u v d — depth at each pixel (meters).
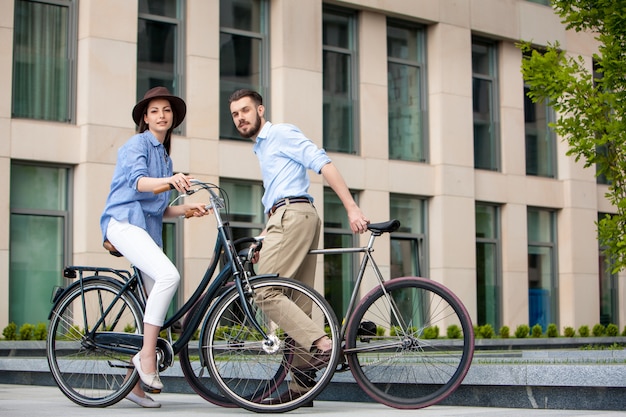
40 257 16.14
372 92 19.88
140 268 6.13
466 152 21.03
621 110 11.77
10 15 15.87
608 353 11.76
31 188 16.12
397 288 6.03
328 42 19.62
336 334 5.88
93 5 16.41
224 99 18.12
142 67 17.16
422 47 21.12
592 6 12.10
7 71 15.77
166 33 17.50
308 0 18.80
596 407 6.05
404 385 6.23
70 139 16.25
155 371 6.03
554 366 6.16
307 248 6.20
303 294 6.00
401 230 20.39
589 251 23.39
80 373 6.52
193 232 17.03
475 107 21.89
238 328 5.99
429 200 20.81
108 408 6.31
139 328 6.23
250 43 18.56
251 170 17.97
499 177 21.83
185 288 16.95
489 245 21.86
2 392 8.58
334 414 5.68
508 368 6.30
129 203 6.24
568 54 23.14
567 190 23.14
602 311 24.28
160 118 6.46
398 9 20.16
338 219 19.34
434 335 15.97
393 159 20.38
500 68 22.28
